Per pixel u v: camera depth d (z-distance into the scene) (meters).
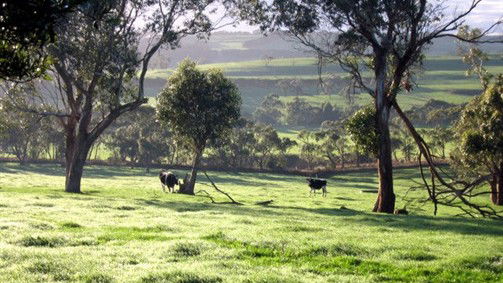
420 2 41.06
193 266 13.98
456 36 42.62
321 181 74.00
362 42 45.44
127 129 143.75
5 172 96.69
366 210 47.62
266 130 150.38
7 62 9.52
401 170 118.19
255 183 95.12
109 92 51.06
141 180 88.31
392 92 43.75
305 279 12.97
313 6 43.75
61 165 118.56
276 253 17.20
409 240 21.80
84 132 52.03
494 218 41.59
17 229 20.03
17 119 64.12
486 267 16.02
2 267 13.41
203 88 64.75
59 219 24.92
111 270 13.20
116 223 24.30
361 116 45.31
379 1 40.94
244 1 49.91
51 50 46.03
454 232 26.52
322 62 47.84
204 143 65.94
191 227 23.52
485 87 84.25
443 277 14.51
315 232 23.44
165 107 64.94
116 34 49.47
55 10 8.38
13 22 8.21
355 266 15.66
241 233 21.44
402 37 43.12
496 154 67.81
